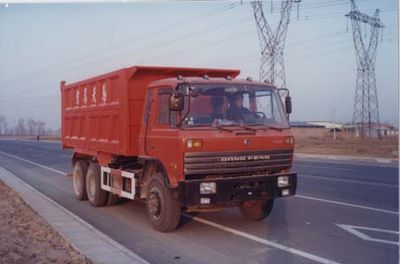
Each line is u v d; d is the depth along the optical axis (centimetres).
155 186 992
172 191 961
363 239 912
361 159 3141
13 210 1191
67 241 855
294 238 929
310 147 4556
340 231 979
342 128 6931
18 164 2864
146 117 1039
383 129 5553
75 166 1473
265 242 902
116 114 1141
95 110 1284
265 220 1096
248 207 1083
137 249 867
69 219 1058
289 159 998
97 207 1310
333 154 3672
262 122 988
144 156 1040
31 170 2444
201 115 929
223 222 1080
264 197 961
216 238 939
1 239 859
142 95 1104
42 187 1755
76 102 1459
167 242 914
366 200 1366
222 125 935
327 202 1334
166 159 949
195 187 900
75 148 1467
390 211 1190
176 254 833
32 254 771
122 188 1147
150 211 1010
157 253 841
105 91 1223
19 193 1477
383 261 773
